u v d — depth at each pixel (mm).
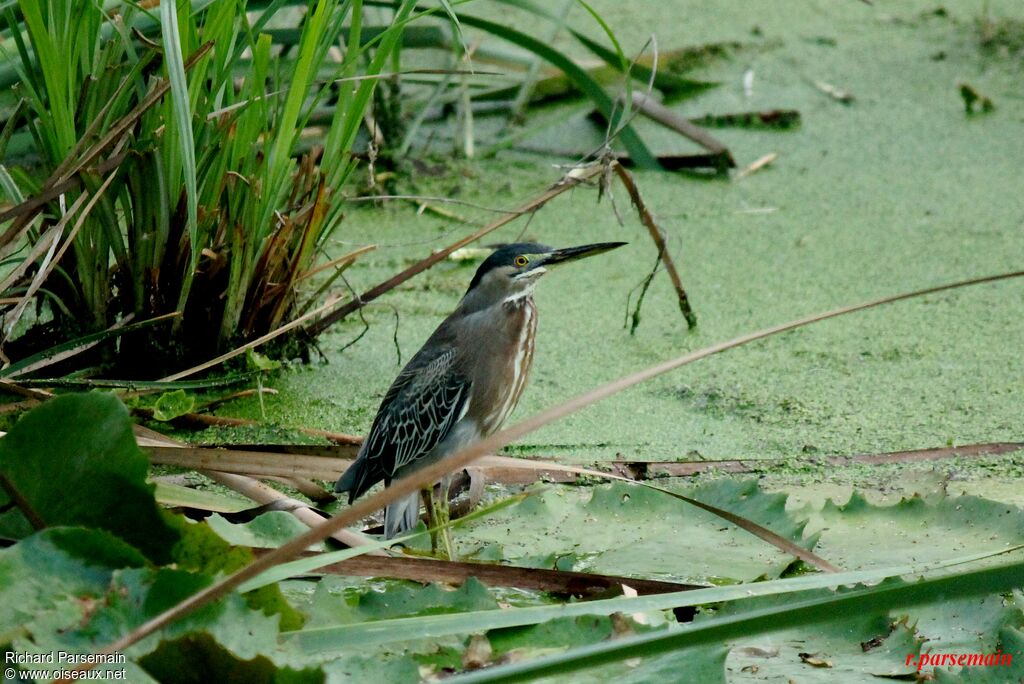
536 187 15297
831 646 7469
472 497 9570
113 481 6645
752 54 18531
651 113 15789
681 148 16500
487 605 7418
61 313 10750
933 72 18281
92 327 10727
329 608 7273
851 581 6809
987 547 8484
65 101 9844
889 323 12461
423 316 12734
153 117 10172
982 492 9555
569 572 7730
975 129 16906
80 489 6637
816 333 12320
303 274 11367
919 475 9773
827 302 12859
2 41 10398
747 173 15906
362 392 11180
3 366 10172
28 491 6590
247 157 10578
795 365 11719
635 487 9359
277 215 10773
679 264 13805
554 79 16984
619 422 10859
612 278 13602
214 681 5922
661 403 11172
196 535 6695
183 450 8742
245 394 10789
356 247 13914
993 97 17609
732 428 10719
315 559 6566
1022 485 9664
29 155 12820
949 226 14391
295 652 6270
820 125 17094
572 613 6605
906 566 7828
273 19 16516
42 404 6578
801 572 8359
